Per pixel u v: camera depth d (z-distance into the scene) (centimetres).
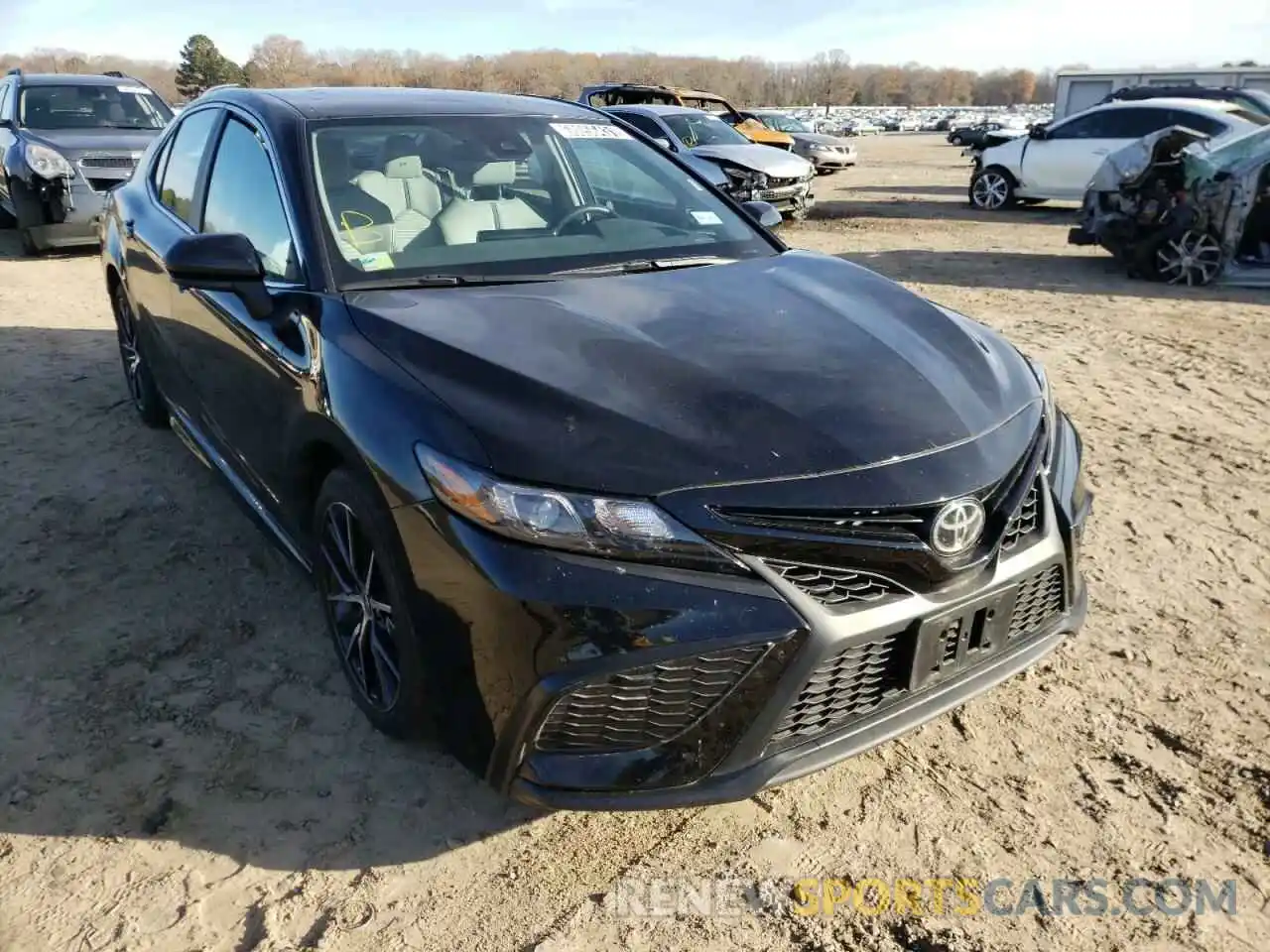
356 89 368
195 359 351
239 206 332
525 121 358
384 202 303
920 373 244
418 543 215
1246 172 887
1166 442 502
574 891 223
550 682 200
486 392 220
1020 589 238
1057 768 264
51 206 873
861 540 207
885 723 222
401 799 248
